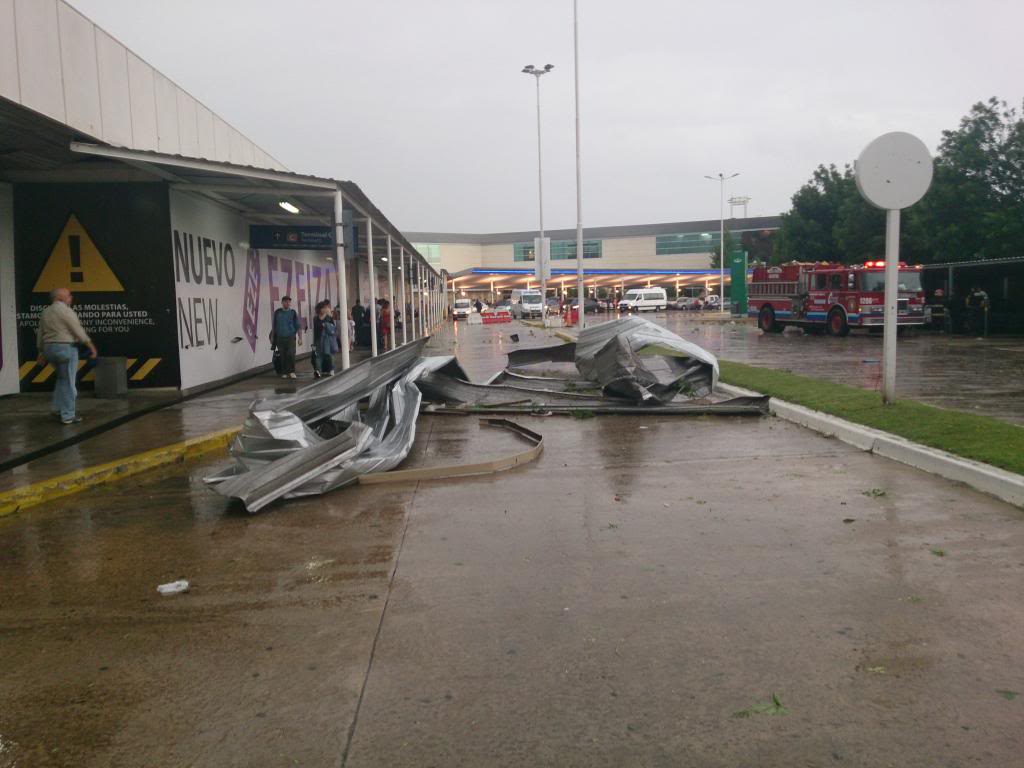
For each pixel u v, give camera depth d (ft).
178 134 52.60
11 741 11.00
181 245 49.01
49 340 35.17
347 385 30.96
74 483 25.48
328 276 95.09
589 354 47.39
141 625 14.82
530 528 20.29
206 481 25.03
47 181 46.06
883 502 21.98
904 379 50.24
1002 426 29.04
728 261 305.12
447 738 10.85
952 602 15.05
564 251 369.09
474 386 41.86
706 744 10.62
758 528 19.86
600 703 11.68
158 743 10.87
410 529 20.44
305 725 11.25
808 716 11.25
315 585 16.66
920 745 10.50
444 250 376.07
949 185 104.99
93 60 39.42
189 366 49.65
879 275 95.71
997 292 95.50
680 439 32.01
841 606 14.96
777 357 68.85
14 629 14.78
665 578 16.57
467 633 14.11
